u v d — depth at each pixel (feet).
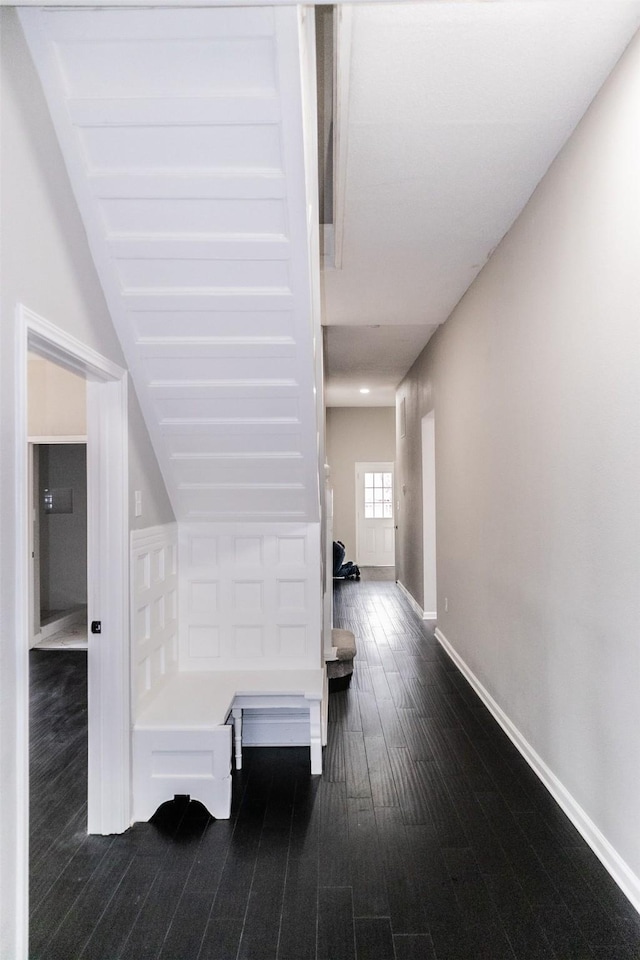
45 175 6.00
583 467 7.90
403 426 27.66
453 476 16.22
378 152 8.56
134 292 7.60
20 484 5.31
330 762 10.28
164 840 7.98
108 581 8.20
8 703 5.12
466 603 14.85
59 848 7.82
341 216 10.46
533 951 5.96
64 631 19.70
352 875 7.18
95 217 6.86
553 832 8.05
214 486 10.56
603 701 7.41
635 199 6.53
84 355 7.02
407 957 5.90
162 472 10.26
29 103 5.66
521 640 10.53
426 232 11.10
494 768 9.97
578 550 8.07
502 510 11.59
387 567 36.47
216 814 8.50
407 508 26.40
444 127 8.00
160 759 8.52
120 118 5.99
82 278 6.95
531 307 9.84
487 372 12.61
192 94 5.83
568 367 8.36
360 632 19.76
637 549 6.59
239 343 8.21
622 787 6.95
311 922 6.39
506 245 11.20
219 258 7.22
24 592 5.31
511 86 7.22
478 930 6.25
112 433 8.20
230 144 6.19
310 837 8.00
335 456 36.70
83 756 10.55
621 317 6.86
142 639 9.19
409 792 9.20
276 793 9.23
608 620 7.25
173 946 6.07
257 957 5.91
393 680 14.73
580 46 6.61
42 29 5.47
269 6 5.07
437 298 15.01
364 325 17.78
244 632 11.40
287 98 5.76
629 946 6.03
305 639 11.37
